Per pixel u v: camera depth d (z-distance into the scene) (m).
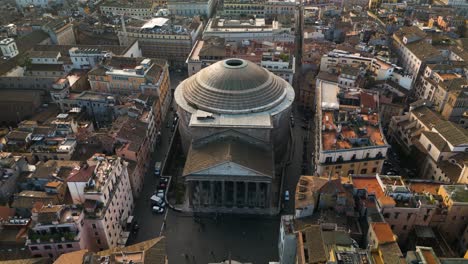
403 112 169.38
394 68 179.62
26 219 109.88
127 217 127.81
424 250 83.69
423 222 107.62
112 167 115.75
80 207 106.81
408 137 150.75
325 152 121.69
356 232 97.62
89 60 198.88
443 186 110.00
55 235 101.62
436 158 132.88
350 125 135.00
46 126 150.00
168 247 120.25
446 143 132.50
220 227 127.00
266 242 121.81
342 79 172.25
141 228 127.06
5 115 176.50
